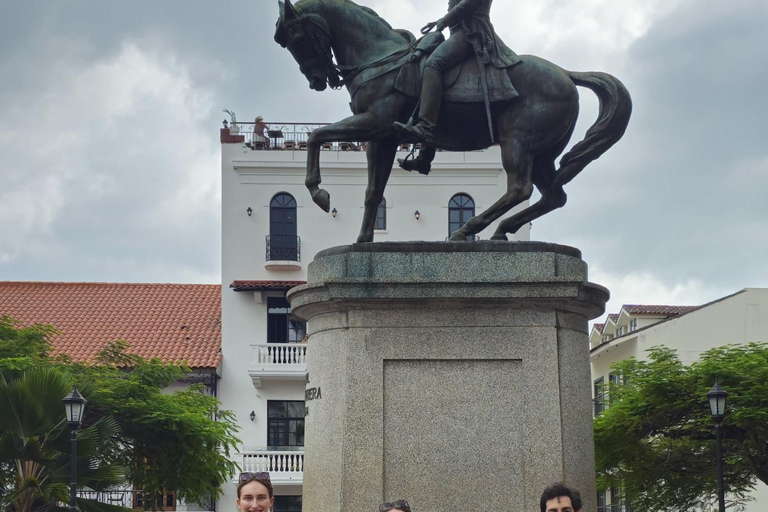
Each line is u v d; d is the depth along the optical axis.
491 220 9.69
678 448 26.36
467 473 8.93
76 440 19.38
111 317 39.91
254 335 38.47
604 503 35.69
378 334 9.11
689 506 26.72
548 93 9.59
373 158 10.00
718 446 20.38
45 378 19.64
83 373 26.80
